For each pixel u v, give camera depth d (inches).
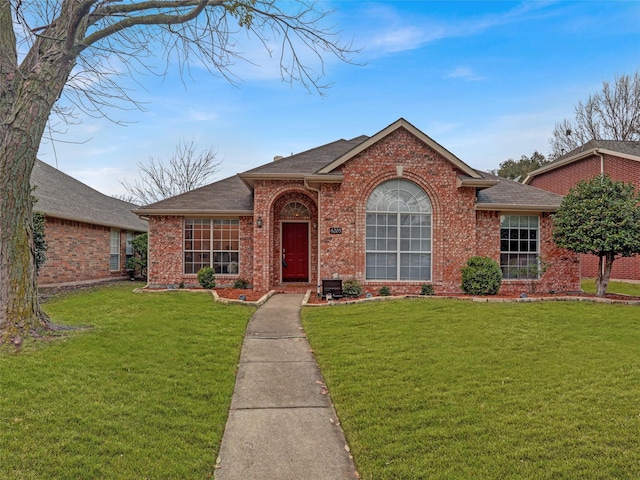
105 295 495.8
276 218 610.9
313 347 288.8
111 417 167.2
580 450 146.8
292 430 174.2
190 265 626.8
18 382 191.9
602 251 484.4
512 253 577.6
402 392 201.8
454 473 135.0
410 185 528.7
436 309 394.9
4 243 251.3
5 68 258.5
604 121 1225.4
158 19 279.3
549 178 948.6
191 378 220.8
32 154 261.6
